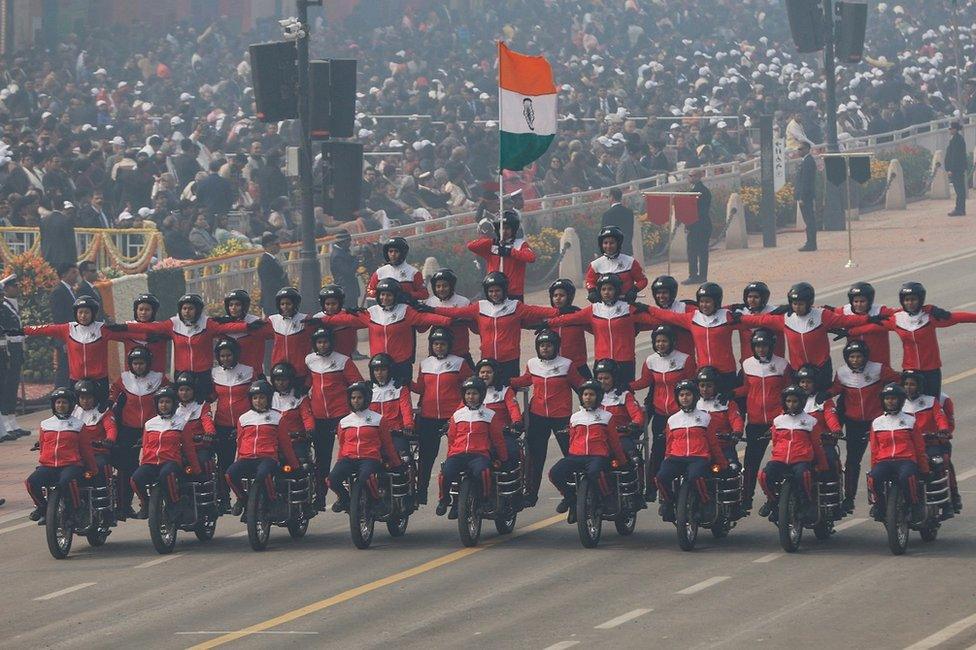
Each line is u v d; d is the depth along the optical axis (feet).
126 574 183.52
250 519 189.67
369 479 189.16
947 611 155.94
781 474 184.55
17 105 421.18
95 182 350.43
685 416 188.34
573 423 190.49
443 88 490.90
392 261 213.46
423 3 587.27
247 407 201.77
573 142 410.11
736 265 387.96
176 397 195.52
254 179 362.12
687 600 162.81
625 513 192.13
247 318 211.82
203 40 529.04
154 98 480.23
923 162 488.85
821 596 162.91
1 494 225.56
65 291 273.95
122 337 208.85
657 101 507.30
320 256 329.31
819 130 506.89
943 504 185.37
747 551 184.75
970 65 619.26
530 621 156.87
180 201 339.36
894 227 435.53
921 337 198.49
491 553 186.50
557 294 207.21
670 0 640.58
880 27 652.07
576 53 570.87
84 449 194.18
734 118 497.87
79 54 495.82
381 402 197.26
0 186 338.13
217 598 170.91
